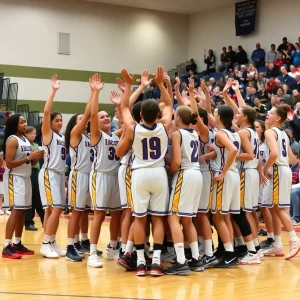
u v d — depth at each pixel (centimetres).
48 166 636
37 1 1952
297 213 1020
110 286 499
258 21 1973
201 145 601
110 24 2080
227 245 596
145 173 539
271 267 598
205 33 2164
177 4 2081
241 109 634
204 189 589
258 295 470
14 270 574
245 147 606
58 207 641
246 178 625
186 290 485
